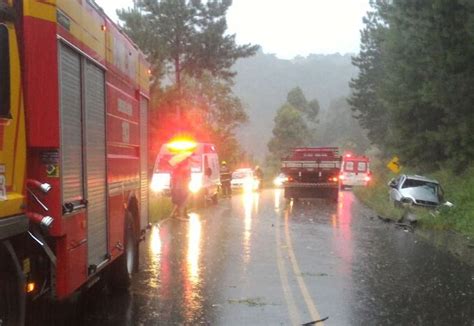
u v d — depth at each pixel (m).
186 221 19.16
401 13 26.42
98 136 7.11
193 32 42.25
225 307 8.16
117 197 8.19
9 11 4.70
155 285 9.49
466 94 23.14
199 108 51.34
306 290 9.27
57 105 5.36
